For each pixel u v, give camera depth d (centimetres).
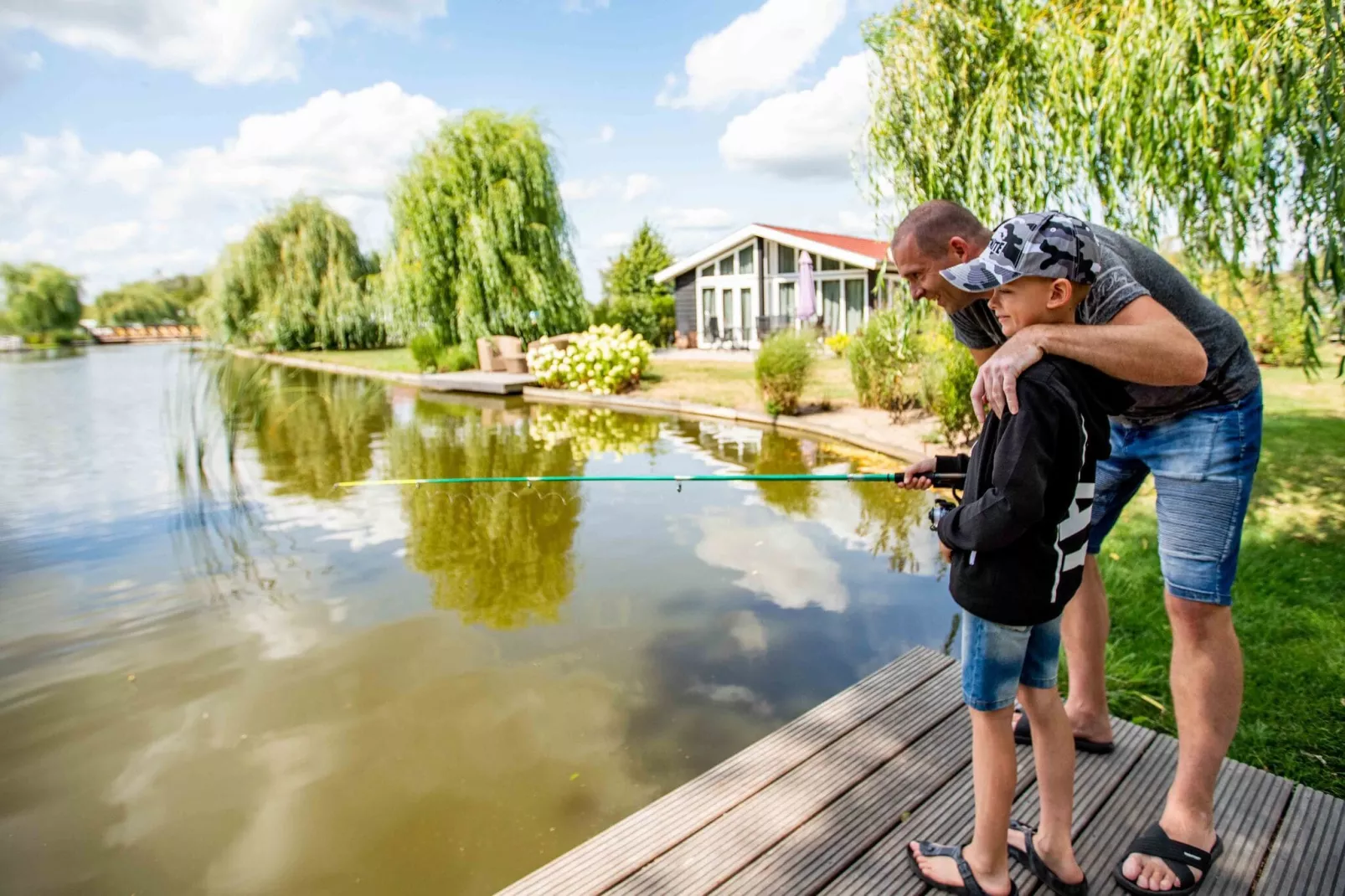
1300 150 370
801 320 1750
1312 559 358
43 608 408
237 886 217
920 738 221
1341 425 588
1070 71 407
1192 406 162
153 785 262
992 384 139
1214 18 357
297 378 1655
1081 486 142
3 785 266
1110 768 202
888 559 445
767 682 310
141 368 2016
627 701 301
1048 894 162
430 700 308
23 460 793
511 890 170
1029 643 151
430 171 1608
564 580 427
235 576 449
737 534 498
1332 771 219
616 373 1224
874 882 168
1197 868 160
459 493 624
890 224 507
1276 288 409
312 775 264
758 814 192
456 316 1664
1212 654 162
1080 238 136
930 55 457
